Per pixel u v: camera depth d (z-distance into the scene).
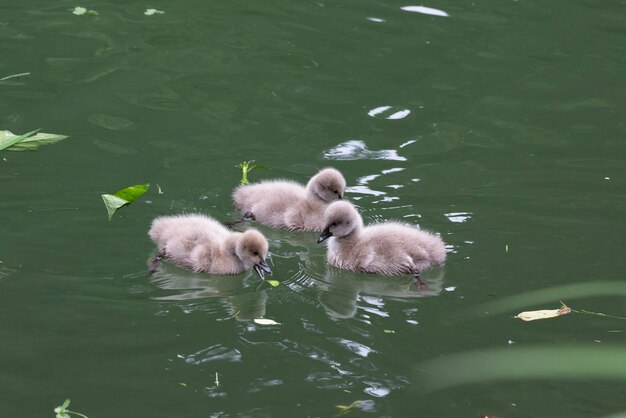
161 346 8.98
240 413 7.95
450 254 10.95
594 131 14.20
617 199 12.21
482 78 15.83
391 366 8.77
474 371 8.67
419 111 14.67
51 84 14.92
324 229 10.98
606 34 17.62
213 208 11.92
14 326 9.20
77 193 11.88
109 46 16.36
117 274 10.31
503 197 12.24
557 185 12.56
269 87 15.20
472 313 9.78
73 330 9.19
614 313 9.77
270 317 9.67
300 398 8.20
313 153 13.30
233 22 17.62
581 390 8.46
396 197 12.21
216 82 15.27
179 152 13.11
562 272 10.53
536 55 16.72
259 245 10.50
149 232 11.14
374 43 16.92
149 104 14.45
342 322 9.59
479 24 17.91
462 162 13.19
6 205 11.48
